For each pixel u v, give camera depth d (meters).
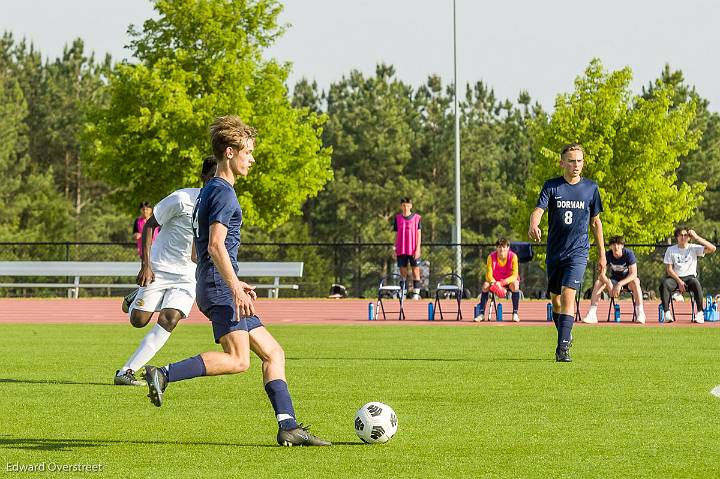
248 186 86.81
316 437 13.16
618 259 42.50
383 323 42.16
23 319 46.16
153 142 81.88
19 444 13.27
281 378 13.17
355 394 18.50
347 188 140.38
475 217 149.88
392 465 11.84
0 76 147.00
